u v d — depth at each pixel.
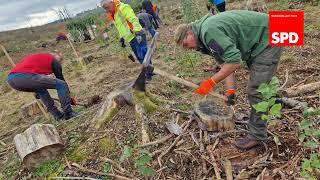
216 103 4.31
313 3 9.46
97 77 8.35
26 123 6.49
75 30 18.83
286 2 10.19
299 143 3.46
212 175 3.45
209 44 3.07
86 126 4.78
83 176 3.82
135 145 4.06
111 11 6.19
